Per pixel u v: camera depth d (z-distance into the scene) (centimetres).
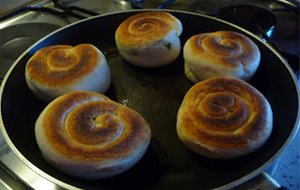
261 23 40
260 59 34
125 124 27
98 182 26
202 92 29
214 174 26
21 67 34
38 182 26
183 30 40
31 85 31
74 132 25
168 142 30
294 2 45
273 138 27
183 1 48
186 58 33
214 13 45
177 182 26
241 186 24
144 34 34
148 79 35
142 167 28
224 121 26
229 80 30
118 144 25
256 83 34
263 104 28
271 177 25
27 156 27
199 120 27
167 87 35
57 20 44
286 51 38
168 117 32
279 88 32
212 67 31
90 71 31
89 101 28
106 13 42
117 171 25
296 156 27
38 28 42
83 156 24
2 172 26
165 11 40
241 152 26
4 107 29
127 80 35
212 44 32
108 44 40
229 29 38
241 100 28
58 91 30
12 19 44
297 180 26
